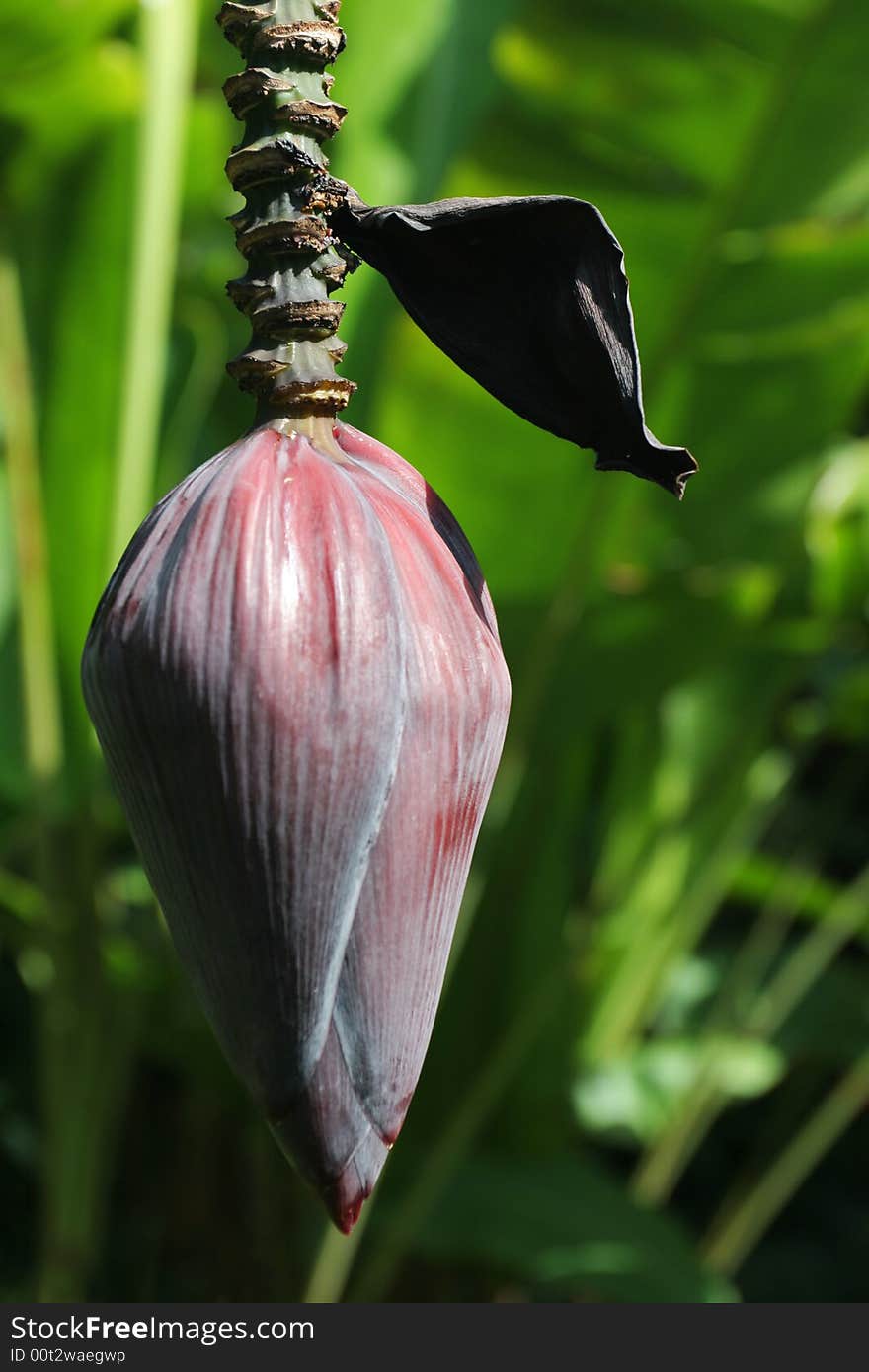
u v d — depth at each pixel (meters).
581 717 5.95
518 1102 7.07
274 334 2.44
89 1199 5.98
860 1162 10.73
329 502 2.42
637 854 7.43
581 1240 6.32
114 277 5.43
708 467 5.63
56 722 5.68
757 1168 9.63
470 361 2.44
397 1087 2.41
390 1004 2.41
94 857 5.65
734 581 5.51
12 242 5.49
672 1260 6.36
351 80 6.05
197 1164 7.63
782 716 8.45
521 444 5.11
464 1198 6.42
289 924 2.40
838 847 10.91
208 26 6.17
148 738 2.40
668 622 5.62
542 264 2.42
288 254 2.43
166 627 2.40
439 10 6.34
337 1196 2.40
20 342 5.29
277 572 2.40
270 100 2.42
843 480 6.46
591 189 5.05
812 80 4.70
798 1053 8.27
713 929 10.66
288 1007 2.40
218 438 6.73
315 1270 6.10
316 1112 2.40
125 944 5.95
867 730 8.13
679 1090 7.66
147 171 5.09
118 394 5.32
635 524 5.63
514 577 5.38
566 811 7.01
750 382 5.43
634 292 5.20
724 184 4.92
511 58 4.97
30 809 5.96
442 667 2.42
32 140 5.16
